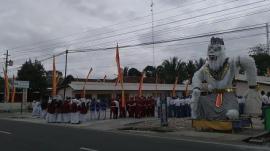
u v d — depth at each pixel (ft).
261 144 51.08
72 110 96.37
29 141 54.70
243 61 73.31
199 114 73.97
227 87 71.72
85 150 45.27
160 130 72.33
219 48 72.13
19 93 234.17
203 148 46.37
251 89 75.31
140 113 107.96
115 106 108.47
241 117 70.59
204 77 74.90
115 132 70.90
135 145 49.65
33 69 241.96
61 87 196.65
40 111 130.21
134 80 257.96
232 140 56.03
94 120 103.45
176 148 46.37
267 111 60.44
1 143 52.60
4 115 150.92
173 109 105.29
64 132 69.51
